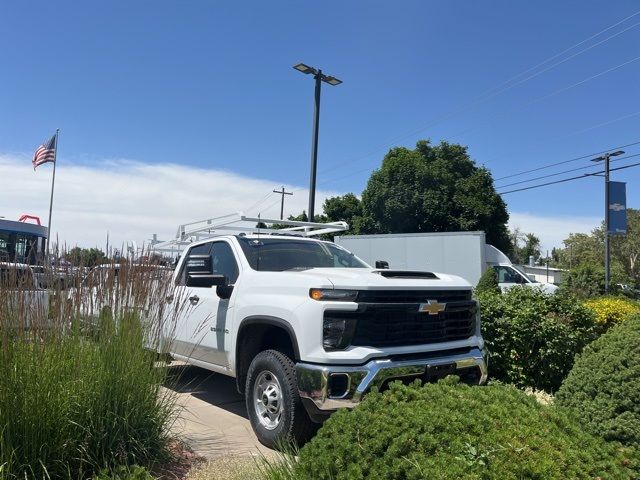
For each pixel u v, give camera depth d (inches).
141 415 156.6
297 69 675.4
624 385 144.6
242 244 227.8
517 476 96.3
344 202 1284.4
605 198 944.9
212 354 220.2
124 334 157.5
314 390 162.9
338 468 106.9
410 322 177.9
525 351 267.4
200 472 153.0
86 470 143.6
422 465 99.3
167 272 182.5
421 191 1098.7
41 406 135.6
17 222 430.3
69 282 155.2
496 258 697.6
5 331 136.3
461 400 119.6
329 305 166.7
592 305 420.2
